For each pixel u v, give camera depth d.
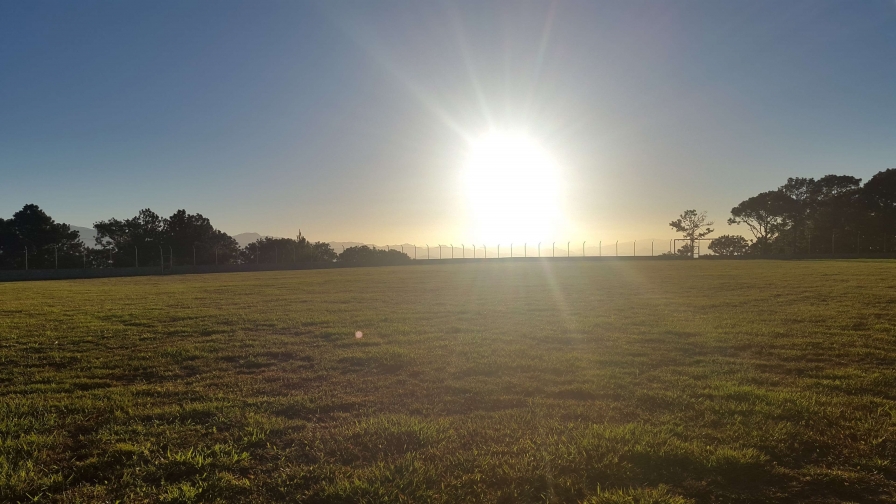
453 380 8.35
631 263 67.25
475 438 5.69
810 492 4.39
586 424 6.12
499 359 9.76
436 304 20.23
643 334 12.30
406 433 5.77
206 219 96.81
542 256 88.06
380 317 16.31
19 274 54.06
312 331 13.71
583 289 26.67
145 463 5.20
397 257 94.94
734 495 4.35
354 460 5.19
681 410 6.57
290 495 4.51
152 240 86.19
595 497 4.31
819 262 53.75
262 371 9.23
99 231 88.12
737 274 35.78
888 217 74.25
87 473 4.99
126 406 7.07
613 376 8.36
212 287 33.19
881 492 4.38
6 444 5.60
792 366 8.76
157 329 14.25
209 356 10.45
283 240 96.69
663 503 4.16
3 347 11.80
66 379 8.79
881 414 6.15
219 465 5.06
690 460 4.94
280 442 5.70
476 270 54.66
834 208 80.25
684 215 94.25
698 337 11.62
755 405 6.56
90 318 16.98
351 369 9.26
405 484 4.57
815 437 5.39
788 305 17.08
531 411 6.67
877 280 26.41
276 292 27.72
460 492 4.46
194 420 6.46
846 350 9.80
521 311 17.56
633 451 5.12
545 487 4.56
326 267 74.44
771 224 89.44
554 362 9.45
